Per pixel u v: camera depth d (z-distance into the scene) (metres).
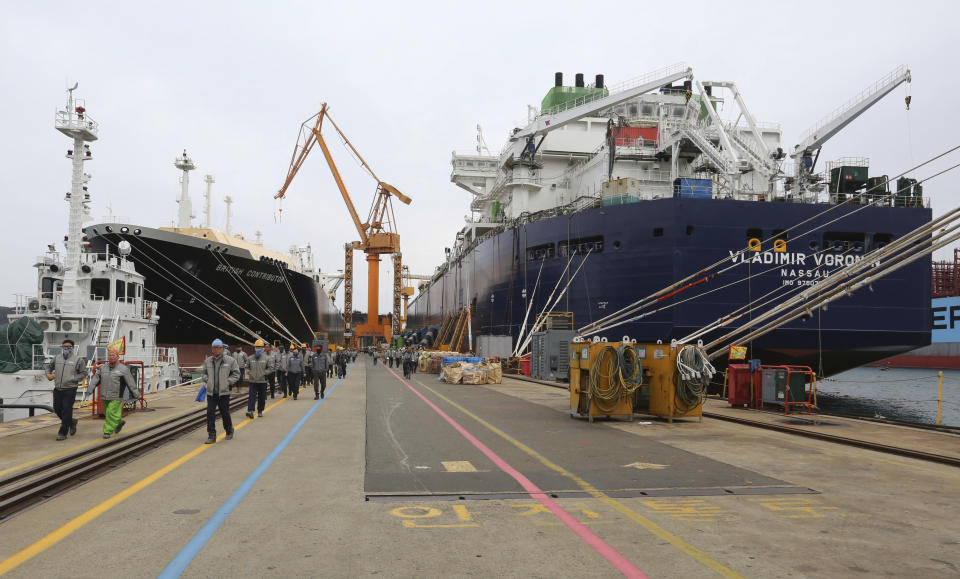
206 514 5.50
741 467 7.97
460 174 57.88
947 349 67.81
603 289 29.25
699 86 31.39
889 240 26.31
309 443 9.81
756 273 26.23
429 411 14.96
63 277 24.11
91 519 5.30
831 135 29.78
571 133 43.97
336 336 95.88
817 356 26.39
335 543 4.69
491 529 5.11
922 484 7.00
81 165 24.08
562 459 8.50
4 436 9.88
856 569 4.21
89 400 17.62
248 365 13.23
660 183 35.66
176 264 33.22
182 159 43.69
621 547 4.64
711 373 12.98
